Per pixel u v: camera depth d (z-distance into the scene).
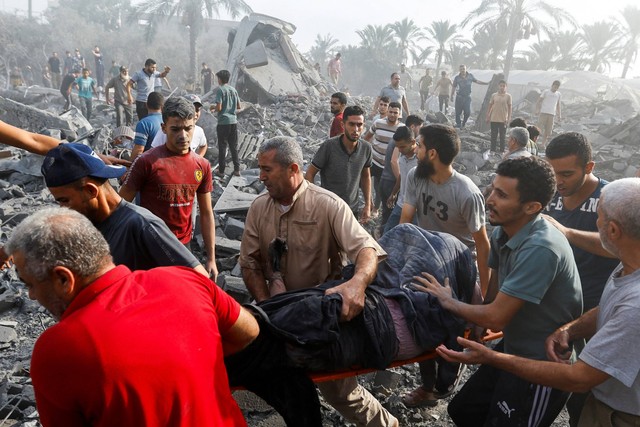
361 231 2.51
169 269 1.66
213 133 10.77
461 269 2.59
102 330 1.37
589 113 20.06
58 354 1.33
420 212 3.57
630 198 1.80
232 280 4.53
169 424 1.44
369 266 2.34
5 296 4.52
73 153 2.03
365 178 5.09
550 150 2.79
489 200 2.18
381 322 2.23
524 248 2.12
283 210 2.62
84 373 1.33
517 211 2.12
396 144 5.23
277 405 2.16
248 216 2.77
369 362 2.21
